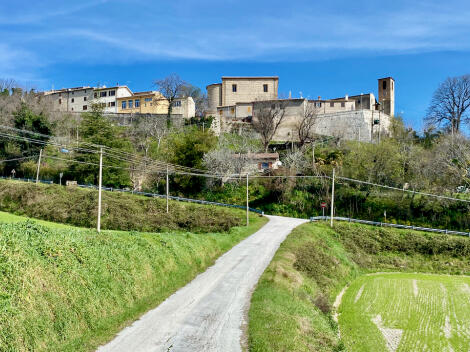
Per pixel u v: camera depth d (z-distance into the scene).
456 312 27.27
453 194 57.62
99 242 20.70
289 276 26.16
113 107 100.69
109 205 47.25
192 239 30.94
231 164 68.56
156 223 44.81
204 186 67.94
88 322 15.38
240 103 95.94
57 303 14.64
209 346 14.72
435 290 32.75
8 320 12.32
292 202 61.41
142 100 97.56
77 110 105.12
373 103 101.94
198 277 25.11
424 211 55.78
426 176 60.69
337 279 33.41
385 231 48.88
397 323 24.89
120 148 66.50
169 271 23.41
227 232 43.03
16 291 13.50
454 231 49.34
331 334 19.81
